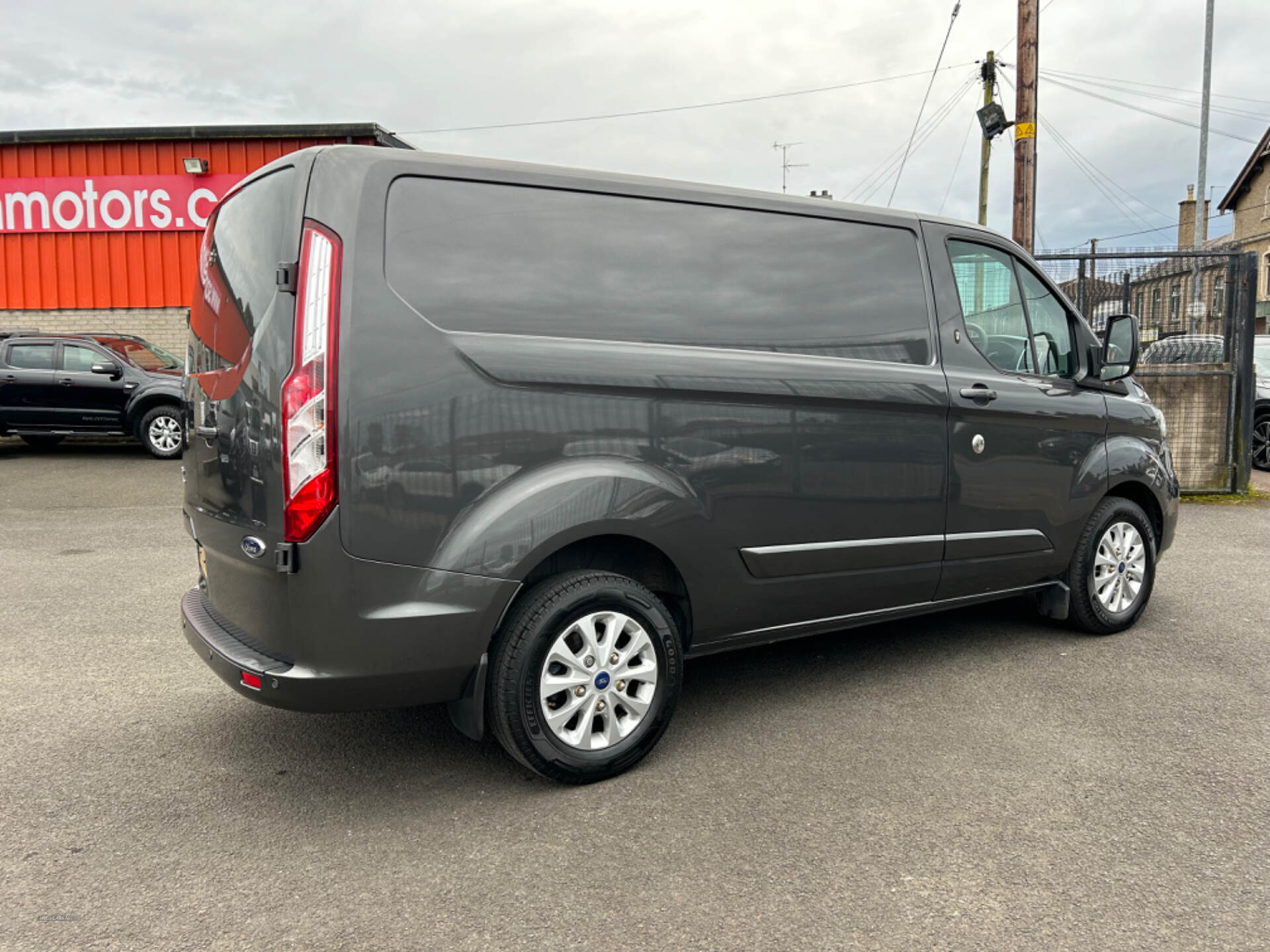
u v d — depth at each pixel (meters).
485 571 2.75
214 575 3.03
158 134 14.15
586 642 2.98
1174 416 9.31
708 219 3.34
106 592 5.48
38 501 9.05
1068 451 4.39
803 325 3.51
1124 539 4.70
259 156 14.29
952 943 2.19
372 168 2.70
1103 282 9.03
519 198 2.94
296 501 2.56
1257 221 36.94
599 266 3.05
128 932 2.22
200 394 3.04
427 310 2.71
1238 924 2.26
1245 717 3.61
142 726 3.51
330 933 2.22
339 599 2.59
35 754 3.26
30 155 14.36
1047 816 2.81
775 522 3.41
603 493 2.94
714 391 3.20
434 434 2.68
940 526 3.92
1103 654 4.39
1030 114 11.27
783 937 2.21
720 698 3.84
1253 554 6.64
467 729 2.92
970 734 3.44
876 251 3.80
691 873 2.49
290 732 3.47
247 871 2.51
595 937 2.21
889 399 3.68
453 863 2.55
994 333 4.21
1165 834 2.70
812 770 3.14
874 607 3.85
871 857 2.57
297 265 2.59
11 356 12.05
